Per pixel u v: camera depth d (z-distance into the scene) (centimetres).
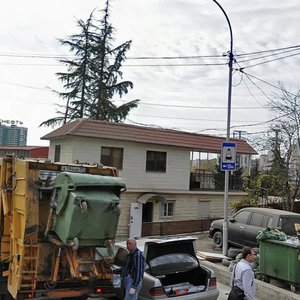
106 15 4144
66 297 871
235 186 3134
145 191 2750
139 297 930
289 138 2373
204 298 935
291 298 1052
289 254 1122
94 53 4122
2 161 952
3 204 928
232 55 1577
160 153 2839
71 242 789
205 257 1493
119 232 2636
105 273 871
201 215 3017
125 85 4175
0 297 929
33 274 840
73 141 2567
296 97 2420
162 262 956
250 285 795
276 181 2323
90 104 4084
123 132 2697
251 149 3225
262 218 1562
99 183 809
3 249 929
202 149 2938
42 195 870
